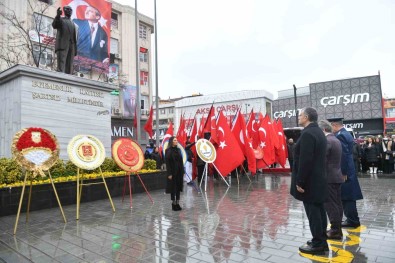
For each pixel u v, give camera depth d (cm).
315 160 397
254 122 1431
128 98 3047
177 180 695
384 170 1459
